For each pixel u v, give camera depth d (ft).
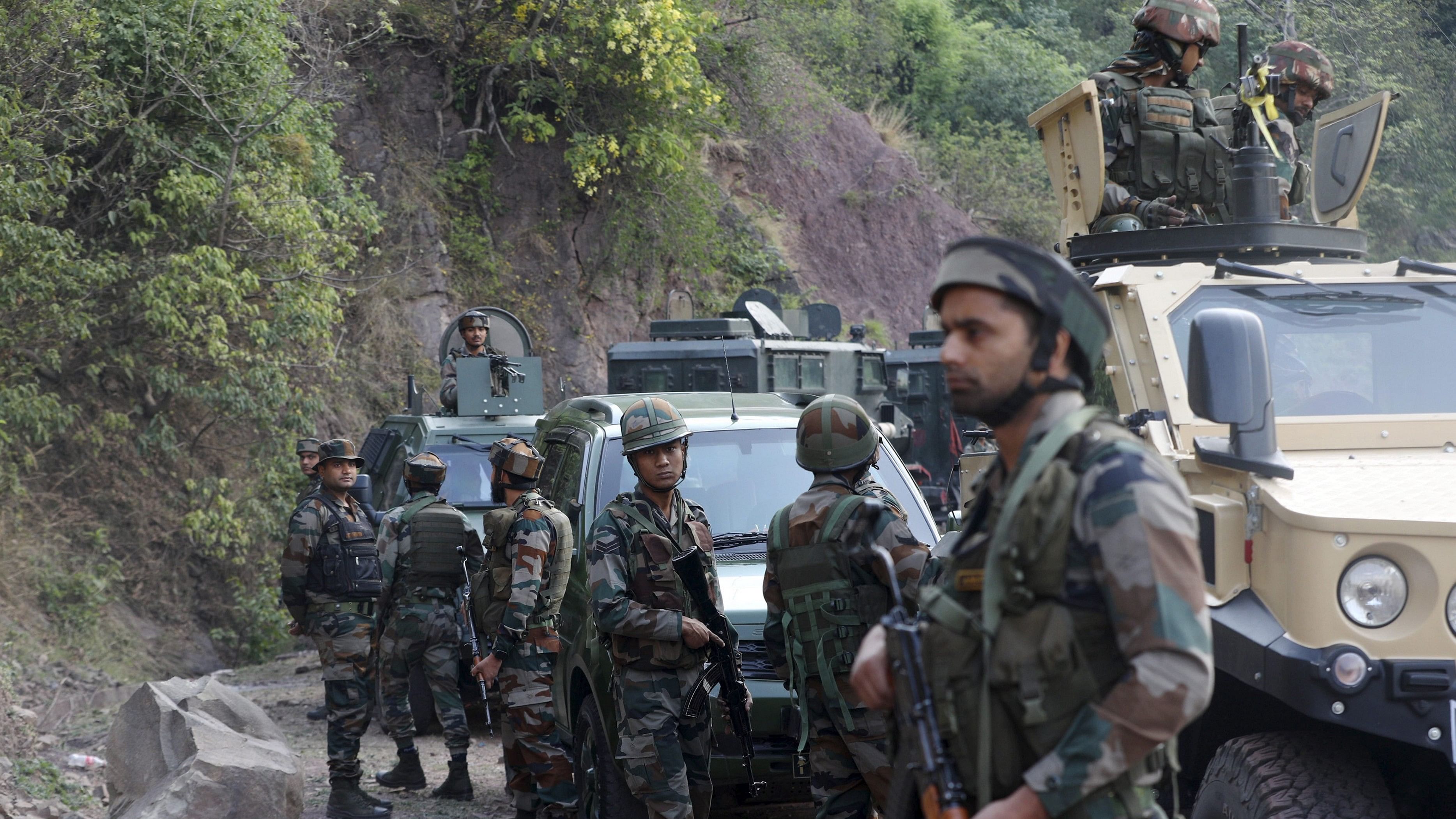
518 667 18.80
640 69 60.34
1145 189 20.79
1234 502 13.23
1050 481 6.73
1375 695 11.64
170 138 41.19
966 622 7.11
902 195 85.51
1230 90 23.07
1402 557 11.75
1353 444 15.02
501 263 61.77
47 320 36.68
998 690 6.91
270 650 42.04
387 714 23.70
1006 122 103.35
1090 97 19.58
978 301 7.00
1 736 23.76
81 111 38.11
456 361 33.76
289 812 19.21
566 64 61.11
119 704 32.12
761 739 16.43
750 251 74.90
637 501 15.53
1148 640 6.38
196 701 21.24
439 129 61.87
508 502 19.45
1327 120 21.93
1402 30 80.79
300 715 31.63
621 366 41.96
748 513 19.85
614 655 15.31
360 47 60.23
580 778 18.28
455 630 23.34
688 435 15.69
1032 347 6.97
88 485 40.96
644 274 66.59
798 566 13.38
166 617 40.29
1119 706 6.41
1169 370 15.64
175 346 41.83
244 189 41.06
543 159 64.59
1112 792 6.69
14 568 35.68
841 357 45.83
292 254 42.39
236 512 42.55
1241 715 14.51
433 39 61.98
